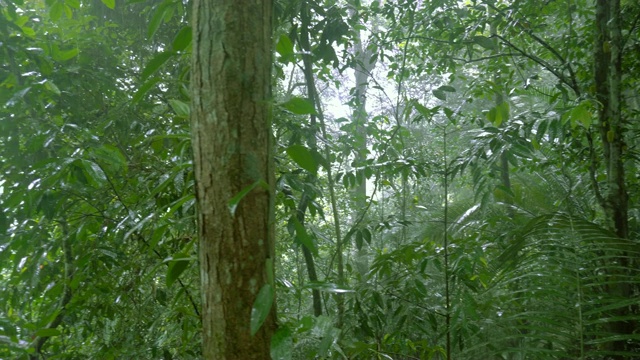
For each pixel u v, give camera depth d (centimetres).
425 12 367
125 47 316
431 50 390
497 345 212
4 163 240
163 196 230
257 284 104
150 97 288
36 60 233
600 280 219
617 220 253
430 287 333
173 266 131
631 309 223
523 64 361
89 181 201
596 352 160
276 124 274
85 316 255
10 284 242
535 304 198
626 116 273
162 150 231
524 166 335
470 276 252
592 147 281
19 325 228
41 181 203
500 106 253
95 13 323
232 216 103
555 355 165
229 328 103
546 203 444
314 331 117
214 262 104
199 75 106
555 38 355
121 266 236
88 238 251
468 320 218
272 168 108
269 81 110
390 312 266
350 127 365
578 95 293
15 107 226
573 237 202
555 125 245
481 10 362
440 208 541
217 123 104
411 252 262
